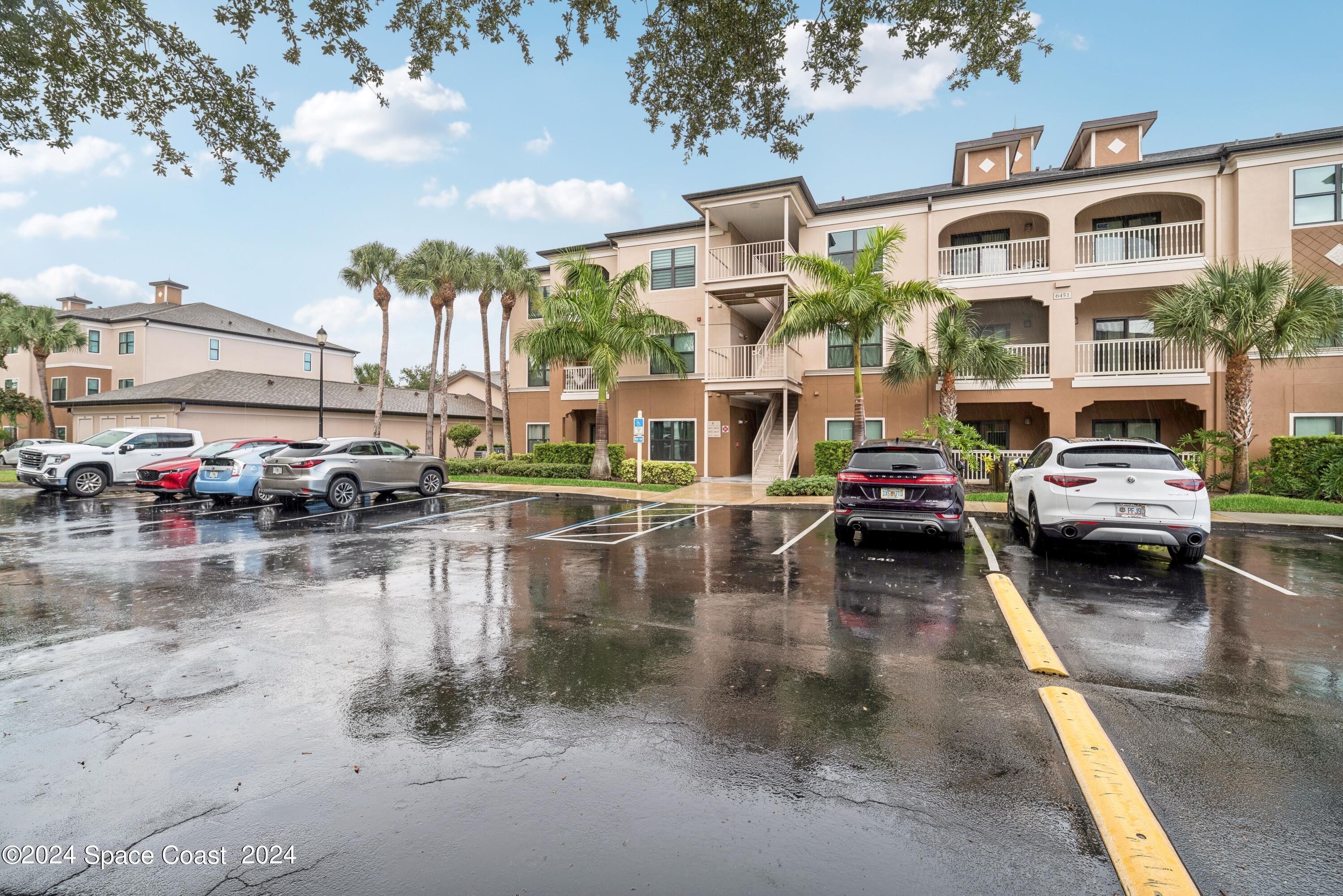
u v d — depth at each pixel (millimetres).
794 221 21359
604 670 4328
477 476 22312
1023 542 9578
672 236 22297
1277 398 15680
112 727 3445
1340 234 15000
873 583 6969
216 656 4605
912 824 2596
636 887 2236
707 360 20094
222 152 5945
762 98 6406
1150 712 3629
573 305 19656
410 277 25812
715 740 3322
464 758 3135
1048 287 17734
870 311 14953
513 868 2338
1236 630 5195
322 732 3402
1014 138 19922
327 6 5191
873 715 3615
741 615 5715
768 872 2309
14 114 5316
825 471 18547
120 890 2229
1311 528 10828
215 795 2803
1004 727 3457
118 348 35938
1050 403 17625
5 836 2525
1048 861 2369
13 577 7211
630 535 10547
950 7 5531
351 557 8547
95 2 4863
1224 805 2711
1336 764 3062
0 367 31859
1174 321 13914
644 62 6258
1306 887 2229
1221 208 16281
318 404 32219
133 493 17672
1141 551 8719
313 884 2256
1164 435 18172
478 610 5883
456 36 5609
